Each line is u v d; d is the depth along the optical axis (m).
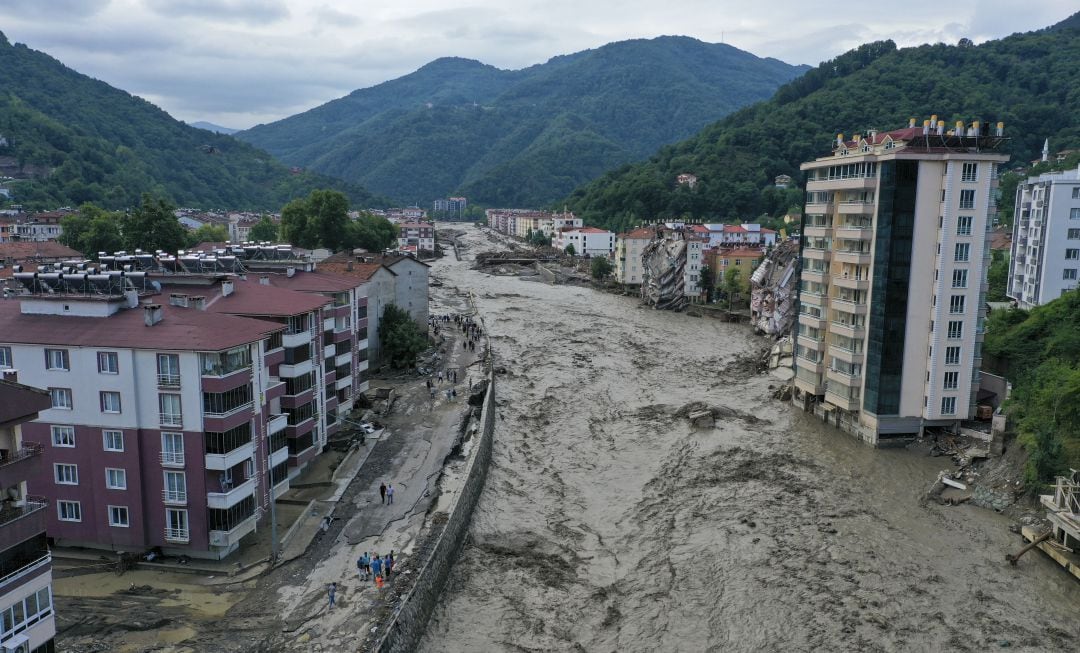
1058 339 85.44
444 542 56.59
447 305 181.00
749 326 160.62
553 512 68.25
